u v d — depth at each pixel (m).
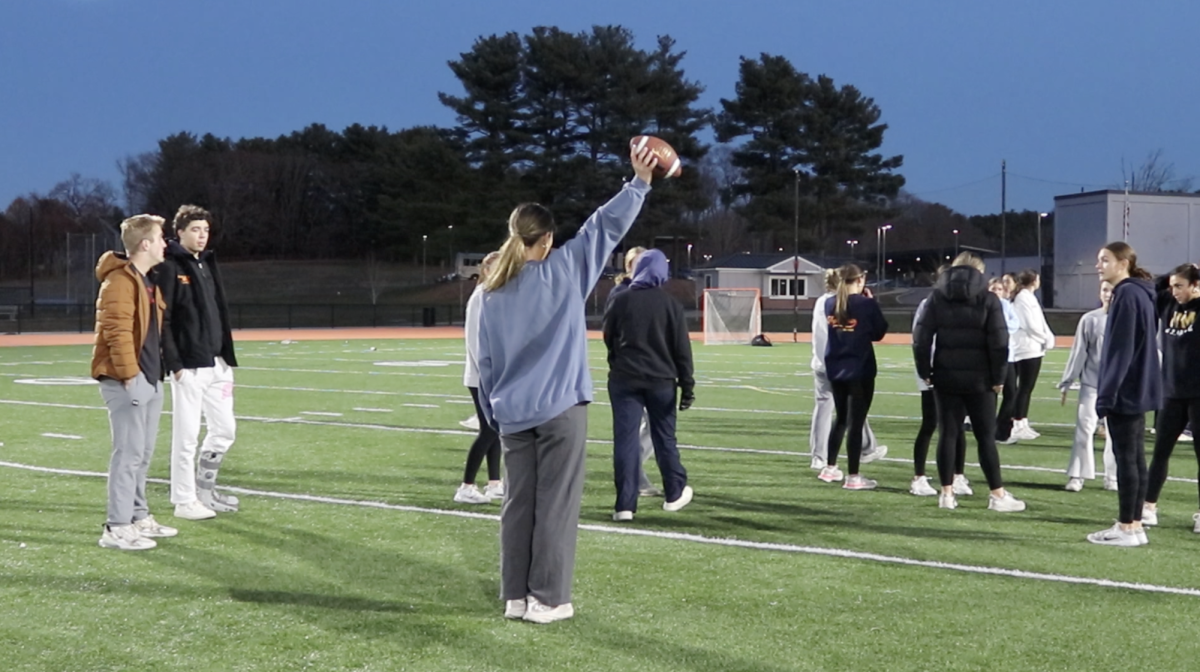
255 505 7.52
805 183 75.31
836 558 6.04
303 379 19.23
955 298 7.22
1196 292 6.70
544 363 4.76
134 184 100.81
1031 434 11.42
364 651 4.44
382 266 89.00
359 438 11.15
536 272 4.80
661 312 7.10
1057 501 7.85
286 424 12.37
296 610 5.01
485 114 68.81
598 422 12.77
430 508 7.44
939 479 7.98
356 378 19.53
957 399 7.43
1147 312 6.27
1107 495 8.11
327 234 97.69
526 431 4.84
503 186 68.69
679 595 5.27
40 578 5.52
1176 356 6.74
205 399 7.19
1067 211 57.62
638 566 5.84
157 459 9.76
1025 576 5.66
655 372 7.10
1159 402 6.35
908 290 76.06
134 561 5.89
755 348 31.89
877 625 4.81
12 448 10.13
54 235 96.00
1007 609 5.06
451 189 74.94
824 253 78.44
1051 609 5.06
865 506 7.61
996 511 7.43
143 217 6.22
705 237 77.31
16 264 94.62
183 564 5.84
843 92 78.06
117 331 6.04
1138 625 4.82
